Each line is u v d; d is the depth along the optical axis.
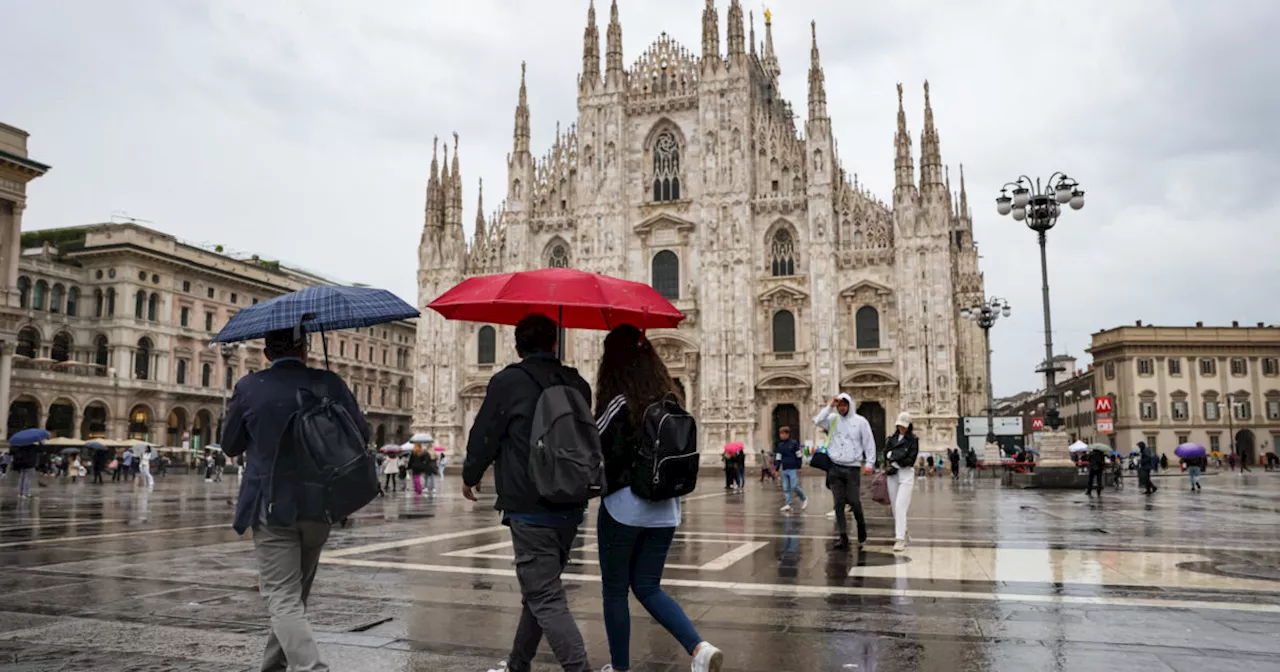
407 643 8.17
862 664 7.39
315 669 6.26
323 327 7.05
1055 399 38.62
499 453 6.66
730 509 26.64
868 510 25.55
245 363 95.94
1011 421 70.19
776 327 68.31
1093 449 34.31
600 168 72.25
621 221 71.38
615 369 7.00
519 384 6.60
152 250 83.69
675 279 70.69
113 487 44.72
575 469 6.17
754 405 66.88
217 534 17.88
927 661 7.47
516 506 6.52
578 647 6.21
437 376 74.44
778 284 67.62
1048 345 38.03
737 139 69.19
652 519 6.67
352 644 8.12
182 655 7.68
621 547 6.76
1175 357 104.50
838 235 67.50
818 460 15.96
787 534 18.27
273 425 6.41
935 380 62.53
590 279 7.71
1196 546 15.77
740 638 8.34
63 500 31.62
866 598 10.43
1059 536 17.69
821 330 65.38
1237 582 11.55
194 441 86.62
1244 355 104.25
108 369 79.44
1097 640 8.20
